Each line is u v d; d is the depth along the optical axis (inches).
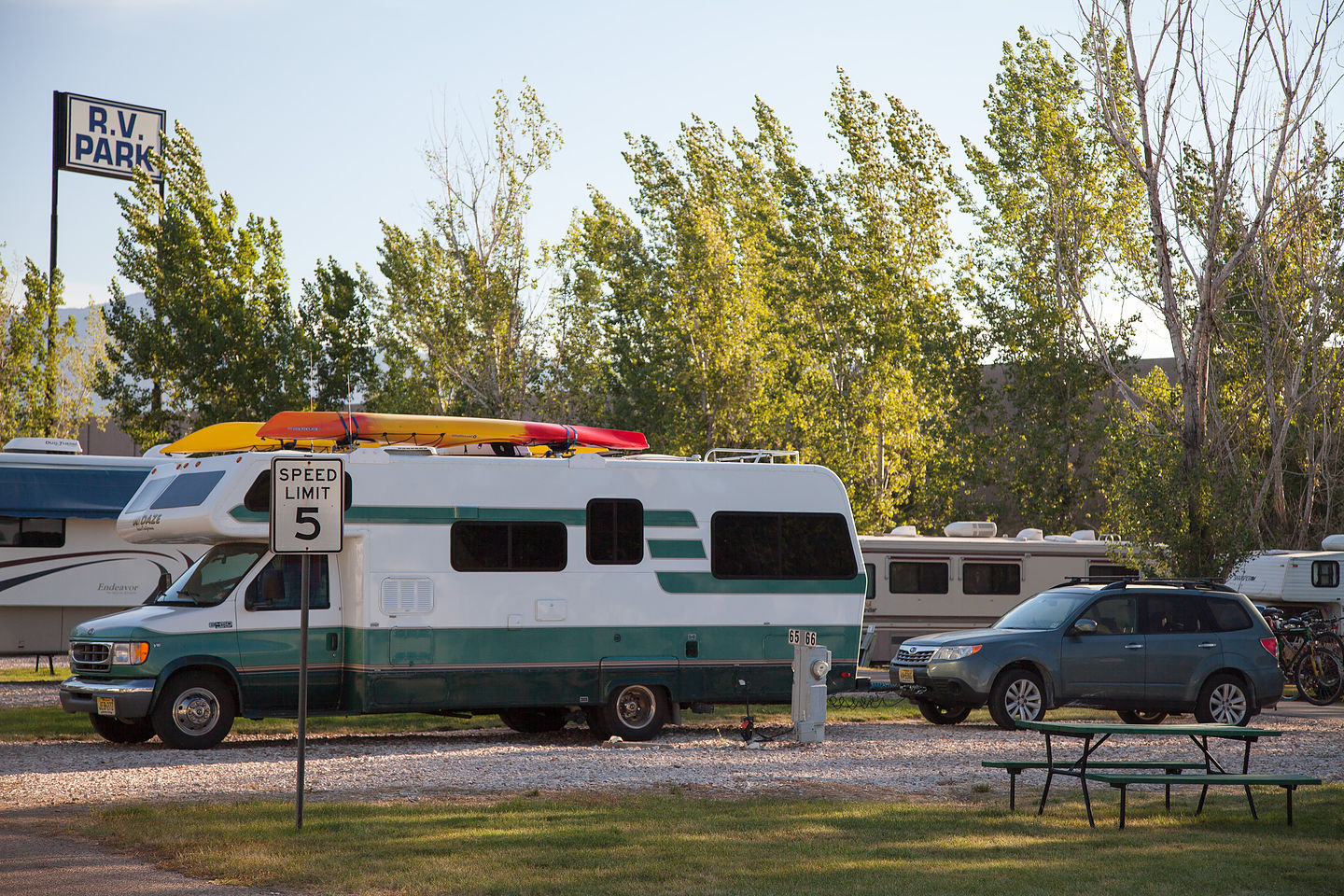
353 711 569.9
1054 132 1395.2
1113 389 1507.1
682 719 692.1
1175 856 345.7
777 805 411.2
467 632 582.6
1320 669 869.2
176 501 572.4
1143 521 876.6
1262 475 1050.7
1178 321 901.8
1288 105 898.1
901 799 434.0
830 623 642.8
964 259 1478.8
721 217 1504.7
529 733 653.9
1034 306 1428.4
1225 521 864.9
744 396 1422.2
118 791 426.6
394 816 378.6
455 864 317.4
